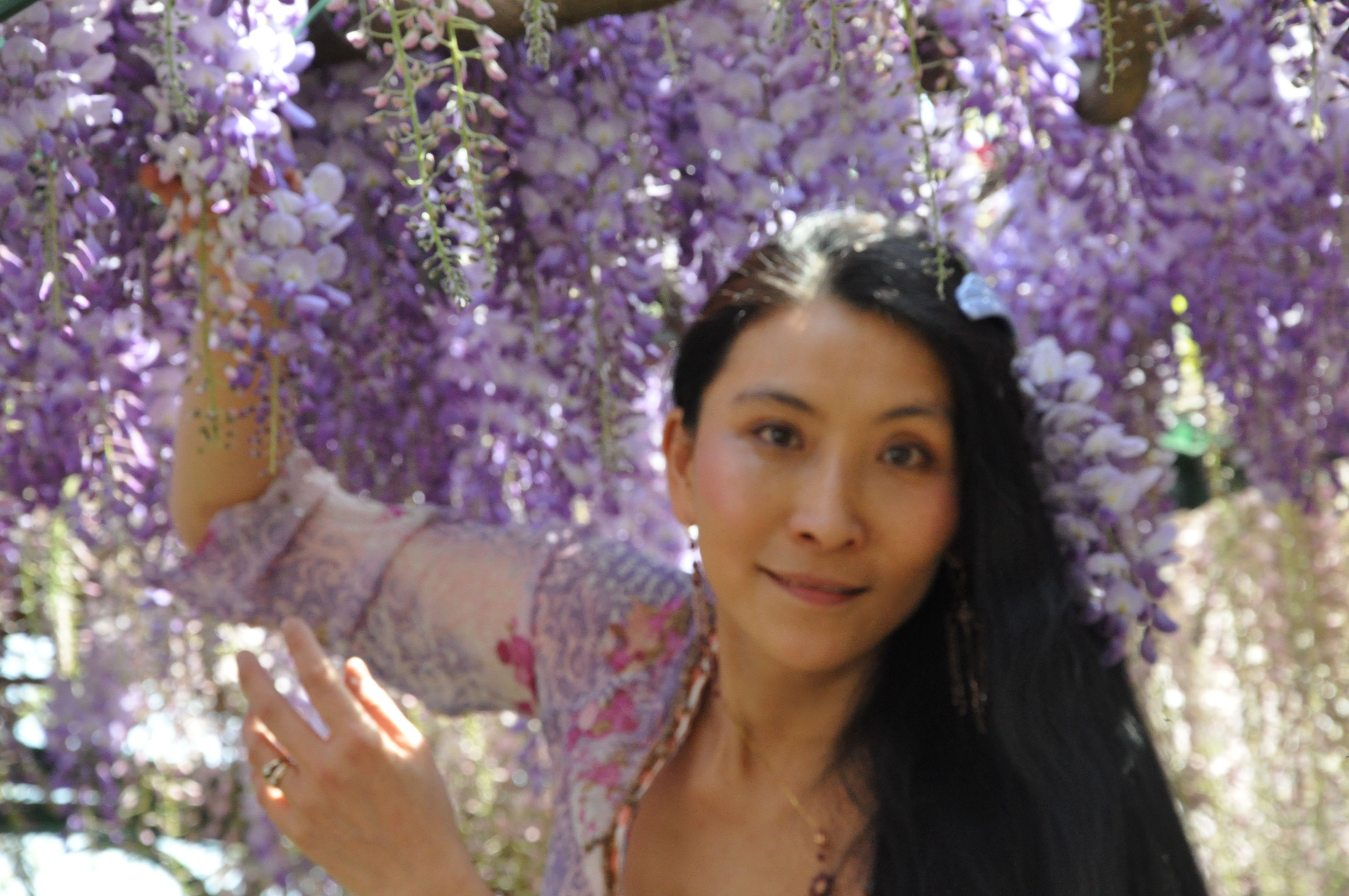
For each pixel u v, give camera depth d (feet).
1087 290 5.41
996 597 4.42
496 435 5.41
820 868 4.53
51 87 3.96
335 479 5.31
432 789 4.31
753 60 4.84
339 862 4.30
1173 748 6.97
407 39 3.90
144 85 4.20
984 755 4.53
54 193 4.01
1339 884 7.13
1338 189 4.82
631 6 4.60
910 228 4.48
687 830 4.68
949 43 4.45
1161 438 5.83
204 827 7.52
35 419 4.64
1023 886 4.29
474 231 4.98
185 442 5.04
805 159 4.85
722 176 4.86
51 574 6.41
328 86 4.80
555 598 5.01
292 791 4.29
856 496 4.18
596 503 5.65
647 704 4.74
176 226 4.13
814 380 4.16
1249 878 7.36
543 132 4.81
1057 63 4.45
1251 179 4.95
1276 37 4.40
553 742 4.91
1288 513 6.86
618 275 4.97
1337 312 5.17
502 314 5.16
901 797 4.45
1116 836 4.27
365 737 4.22
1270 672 7.20
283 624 5.17
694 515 4.74
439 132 4.00
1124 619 4.46
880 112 4.79
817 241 4.37
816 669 4.30
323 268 4.21
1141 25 4.55
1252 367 5.29
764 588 4.28
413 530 5.20
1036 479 4.51
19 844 6.79
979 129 5.26
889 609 4.29
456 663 5.16
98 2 4.00
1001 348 4.33
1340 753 6.97
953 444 4.29
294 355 4.41
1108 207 5.30
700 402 4.49
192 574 5.23
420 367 5.22
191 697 7.04
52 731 7.04
